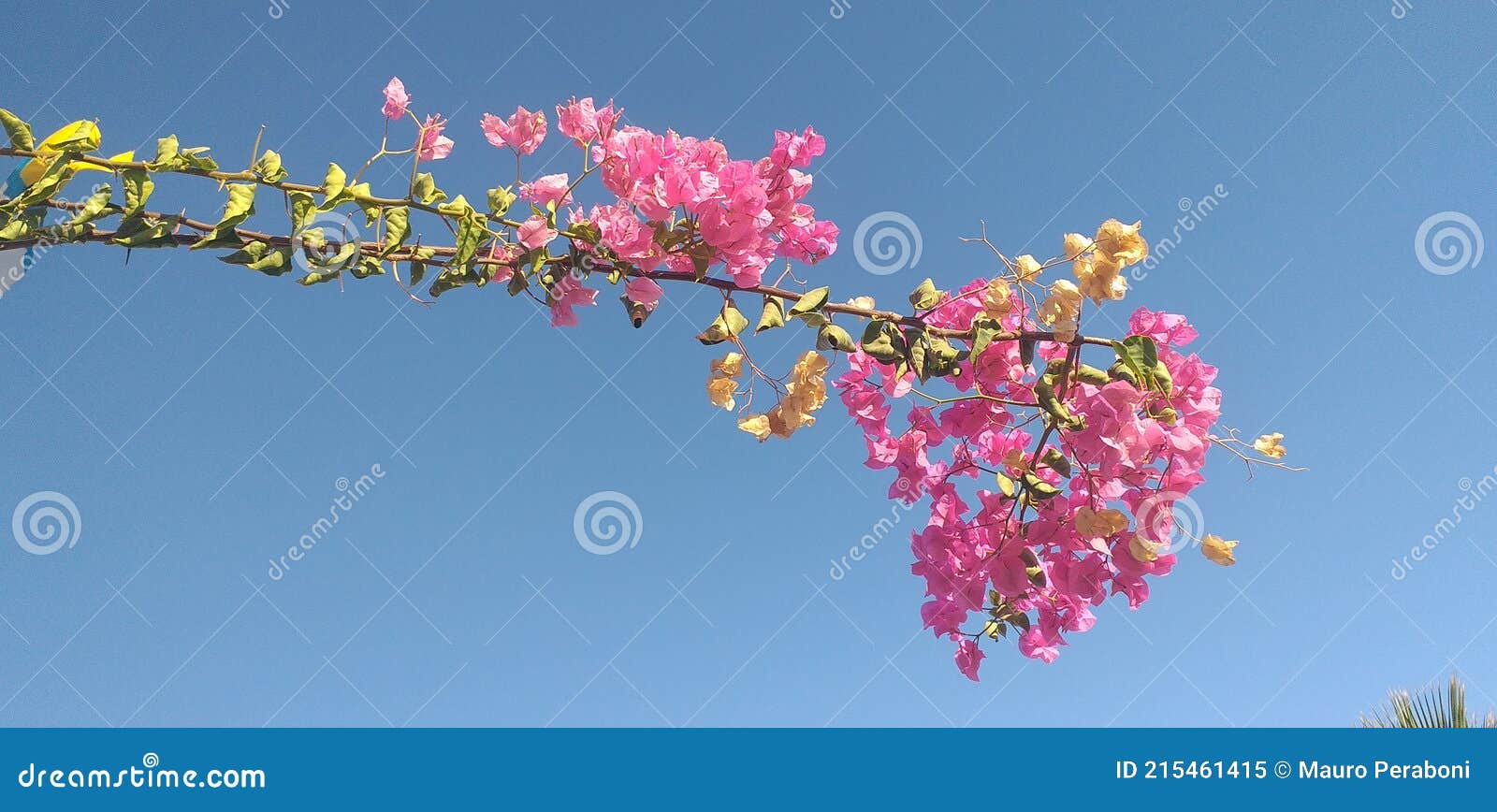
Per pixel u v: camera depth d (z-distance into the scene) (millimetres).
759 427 2195
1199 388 2207
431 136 2105
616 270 2131
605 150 2156
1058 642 2279
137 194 1923
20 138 1906
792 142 2170
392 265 2043
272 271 1972
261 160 1971
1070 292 2133
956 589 2293
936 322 2275
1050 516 2250
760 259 2154
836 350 2156
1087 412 2162
